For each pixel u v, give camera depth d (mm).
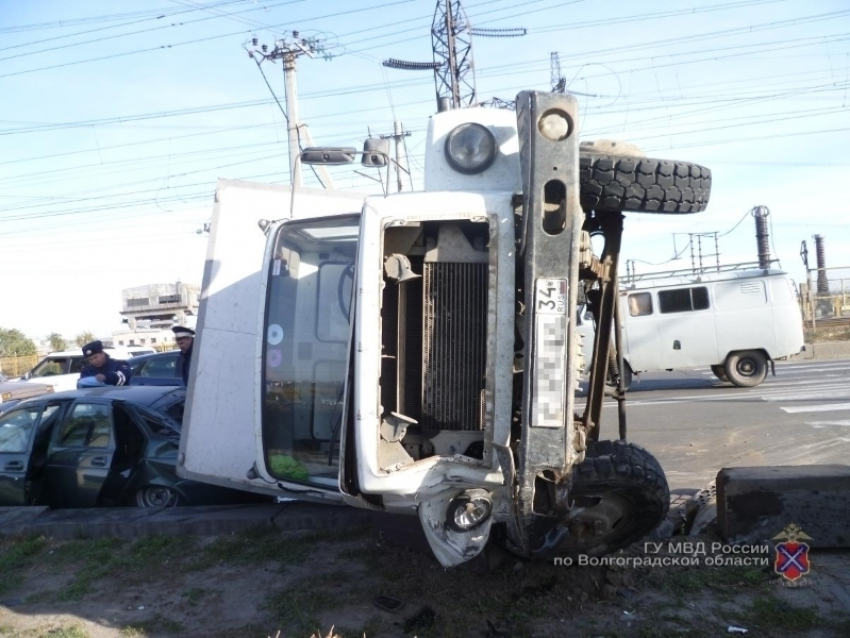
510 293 3605
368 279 3586
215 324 5891
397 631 4098
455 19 29078
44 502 7055
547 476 3545
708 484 6867
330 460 4578
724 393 14328
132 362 14039
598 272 4137
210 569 5234
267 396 4719
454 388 3766
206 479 5805
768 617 3980
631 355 15695
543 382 3439
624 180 3766
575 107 3383
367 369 3570
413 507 3756
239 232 5922
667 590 4375
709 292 15398
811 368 18469
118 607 4754
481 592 4480
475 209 3629
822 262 32656
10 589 5156
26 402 7480
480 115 4039
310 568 5082
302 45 22031
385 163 4707
